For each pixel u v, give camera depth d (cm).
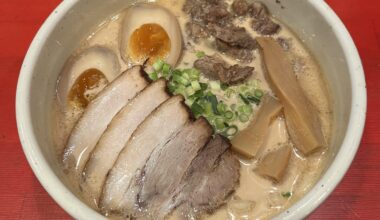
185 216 16
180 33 21
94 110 18
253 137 17
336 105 18
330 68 19
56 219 20
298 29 21
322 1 19
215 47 20
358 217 19
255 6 21
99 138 18
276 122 18
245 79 19
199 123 17
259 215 16
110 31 21
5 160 21
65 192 15
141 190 16
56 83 20
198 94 18
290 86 18
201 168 17
